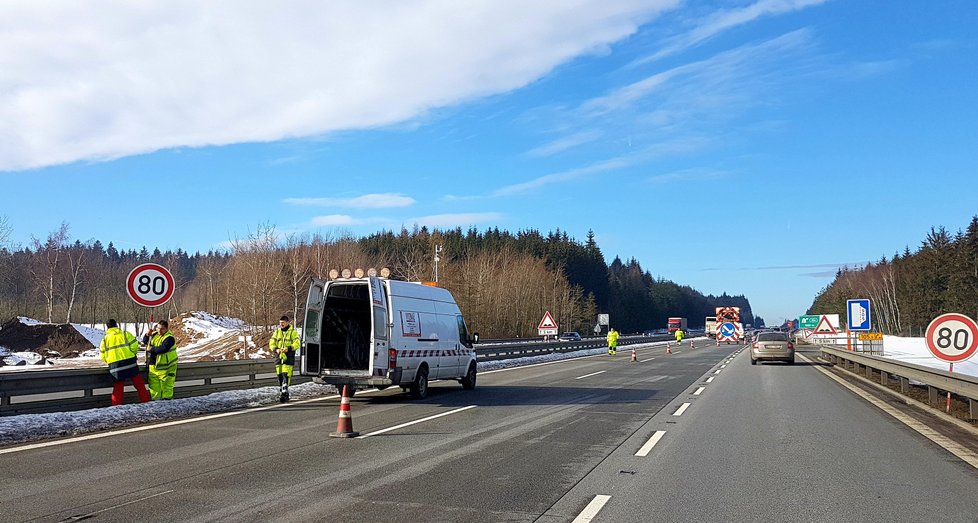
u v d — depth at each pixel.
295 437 10.53
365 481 7.54
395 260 100.94
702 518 6.21
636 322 154.25
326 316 15.91
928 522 6.13
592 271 141.12
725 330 59.62
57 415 11.47
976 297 80.88
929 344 13.49
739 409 14.55
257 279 53.97
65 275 67.50
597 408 14.66
